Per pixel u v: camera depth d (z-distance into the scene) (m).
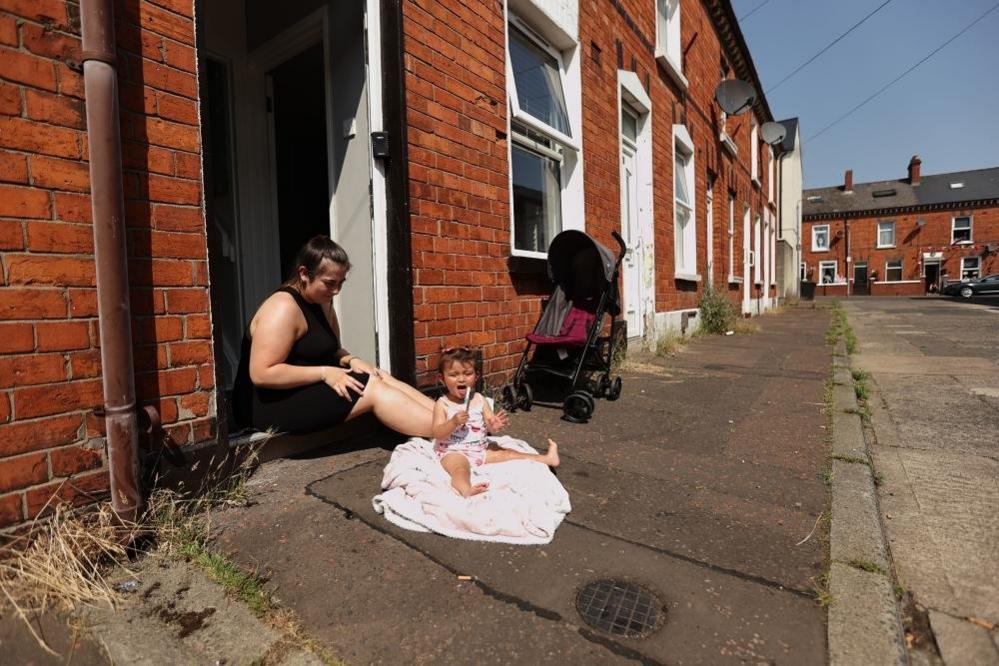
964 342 9.80
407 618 1.77
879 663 1.56
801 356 7.38
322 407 2.91
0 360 1.86
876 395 5.49
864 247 44.94
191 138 2.44
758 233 17.58
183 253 2.42
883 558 2.11
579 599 1.86
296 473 2.89
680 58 9.14
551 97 5.67
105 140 1.98
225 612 1.77
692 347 8.32
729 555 2.16
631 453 3.35
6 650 1.61
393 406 3.04
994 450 3.75
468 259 4.12
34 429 1.95
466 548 2.19
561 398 4.80
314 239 2.91
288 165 5.02
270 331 2.77
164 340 2.36
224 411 2.59
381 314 3.64
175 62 2.38
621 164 6.81
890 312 19.17
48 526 1.95
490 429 2.86
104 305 2.00
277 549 2.16
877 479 3.22
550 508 2.45
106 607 1.79
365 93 3.61
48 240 1.97
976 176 43.56
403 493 2.49
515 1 4.82
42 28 1.95
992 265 40.81
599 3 6.25
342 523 2.37
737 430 3.85
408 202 3.57
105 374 2.03
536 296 5.03
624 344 6.46
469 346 4.12
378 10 3.56
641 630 1.71
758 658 1.59
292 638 1.67
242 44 4.64
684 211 9.80
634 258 7.54
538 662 1.58
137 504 2.12
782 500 2.68
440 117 3.85
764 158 19.30
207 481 2.52
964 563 2.29
